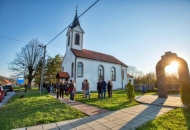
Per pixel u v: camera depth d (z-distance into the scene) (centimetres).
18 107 799
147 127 415
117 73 2552
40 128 430
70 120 510
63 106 749
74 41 2197
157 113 582
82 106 764
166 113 572
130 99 898
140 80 3853
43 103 860
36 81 3497
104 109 684
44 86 2573
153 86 1994
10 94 1997
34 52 3259
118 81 2528
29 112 636
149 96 1189
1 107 927
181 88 637
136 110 650
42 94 1525
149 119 504
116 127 431
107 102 868
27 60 3169
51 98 1116
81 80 1903
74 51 2066
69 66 2089
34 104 834
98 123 471
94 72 2109
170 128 404
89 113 603
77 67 1909
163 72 1112
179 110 597
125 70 2856
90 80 2020
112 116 554
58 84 1143
